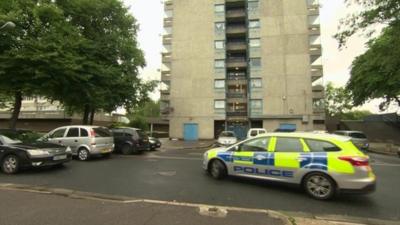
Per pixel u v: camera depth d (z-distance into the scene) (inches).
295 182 280.2
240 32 1470.2
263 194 278.5
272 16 1411.2
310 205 246.2
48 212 203.8
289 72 1353.3
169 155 627.5
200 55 1460.4
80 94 690.8
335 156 261.6
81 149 507.5
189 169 417.4
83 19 747.4
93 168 420.5
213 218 195.2
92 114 911.7
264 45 1396.4
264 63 1384.1
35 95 701.9
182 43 1486.2
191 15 1503.4
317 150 275.1
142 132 689.6
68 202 230.8
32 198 242.2
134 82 875.4
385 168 477.4
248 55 1409.9
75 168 418.6
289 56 1364.4
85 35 757.3
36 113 1603.1
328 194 258.7
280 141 302.0
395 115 1241.4
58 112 1572.3
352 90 1229.1
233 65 1451.8
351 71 1226.0
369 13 592.4
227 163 336.5
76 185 305.4
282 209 234.5
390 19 579.2
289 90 1342.3
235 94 1432.1
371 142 1307.8
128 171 397.1
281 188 301.9
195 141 1274.6
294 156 283.9
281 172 290.4
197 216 198.5
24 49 554.9
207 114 1411.2
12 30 560.7
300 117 1315.2
